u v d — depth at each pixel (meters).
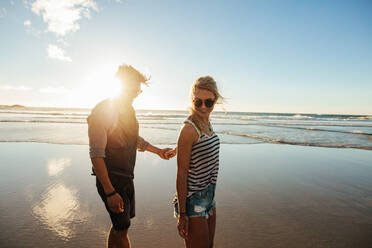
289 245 2.55
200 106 1.77
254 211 3.39
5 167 5.44
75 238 2.61
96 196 3.81
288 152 7.93
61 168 5.41
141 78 2.05
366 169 5.86
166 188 4.29
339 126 21.95
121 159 1.89
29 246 2.45
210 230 1.93
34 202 3.55
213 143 1.81
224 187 4.40
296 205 3.63
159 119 27.58
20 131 11.92
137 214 3.25
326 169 5.82
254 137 11.64
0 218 3.03
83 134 11.04
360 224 3.05
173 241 2.61
